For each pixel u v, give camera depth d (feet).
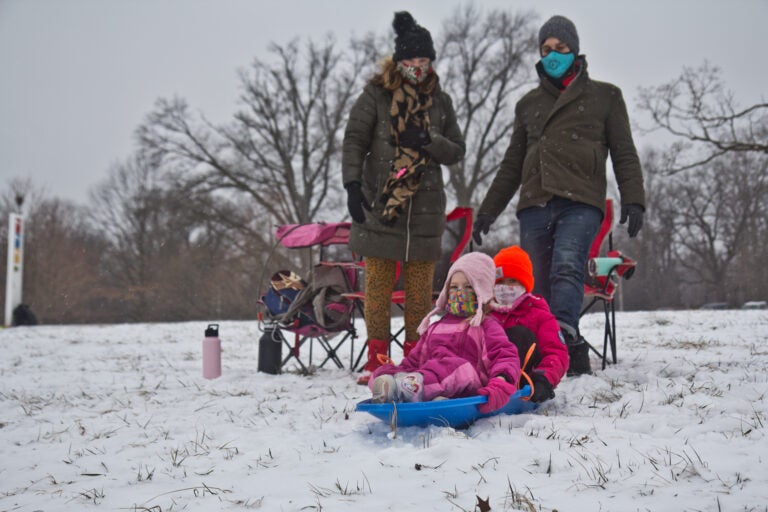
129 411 13.83
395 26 17.10
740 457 7.99
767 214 151.23
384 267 17.02
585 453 8.54
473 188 109.19
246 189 110.32
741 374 14.39
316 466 8.71
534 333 12.75
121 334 43.88
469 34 110.11
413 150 16.57
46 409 14.65
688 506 6.49
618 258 17.37
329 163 112.16
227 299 121.19
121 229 143.43
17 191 141.59
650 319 37.35
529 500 6.94
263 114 112.27
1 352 31.32
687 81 57.21
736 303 159.43
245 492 7.74
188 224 109.81
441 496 7.24
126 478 8.68
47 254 140.56
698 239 160.86
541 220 16.85
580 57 16.79
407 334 17.28
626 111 16.74
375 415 10.52
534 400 11.63
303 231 19.33
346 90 112.16
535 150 16.79
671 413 11.05
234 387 16.42
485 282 12.21
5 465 9.70
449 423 10.50
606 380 14.44
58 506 7.54
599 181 16.22
